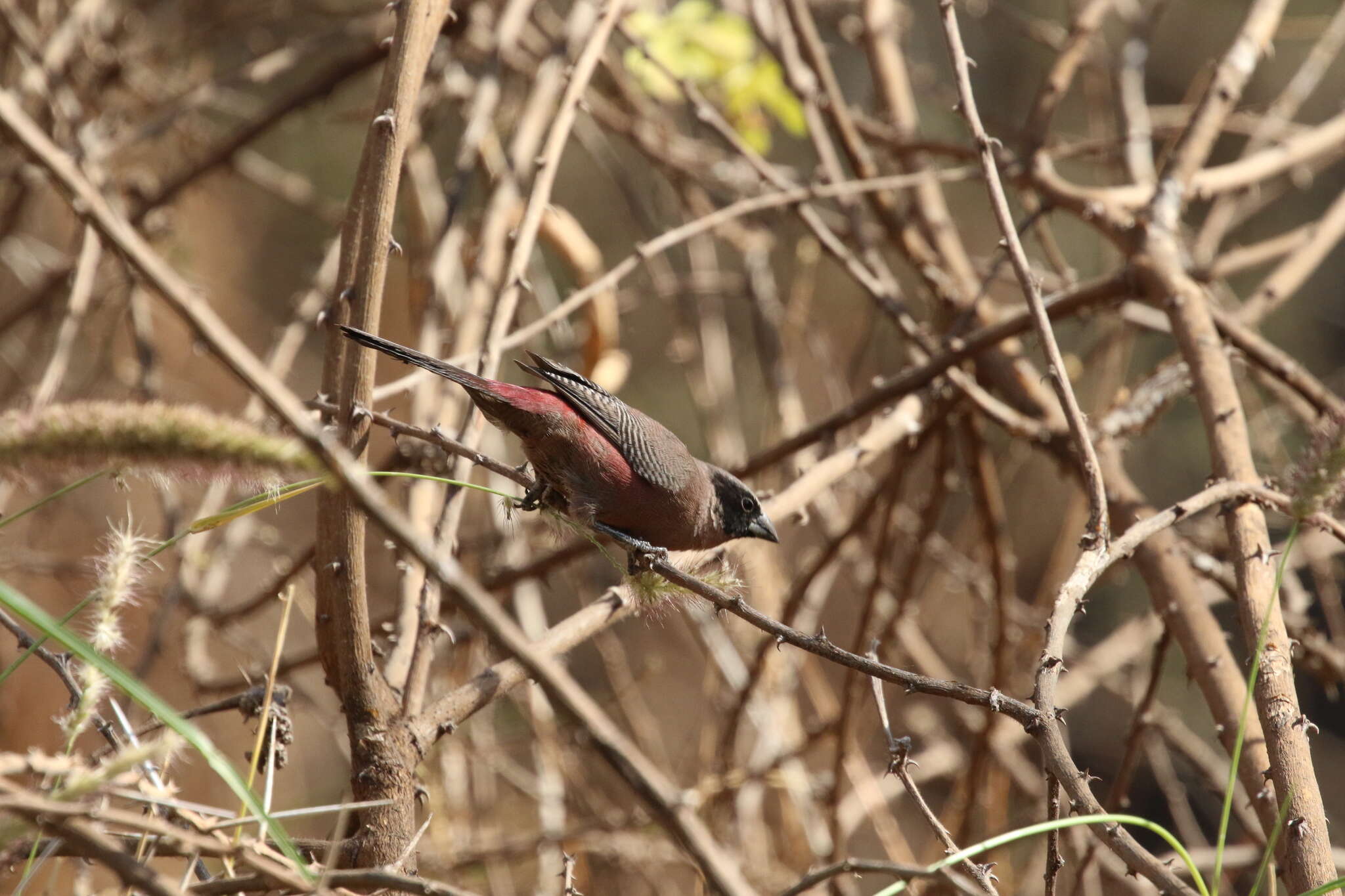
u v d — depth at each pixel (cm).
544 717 1081
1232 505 665
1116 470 852
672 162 1334
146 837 455
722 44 1188
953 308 1053
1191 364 775
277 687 588
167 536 1041
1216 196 1118
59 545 1480
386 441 1385
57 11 1309
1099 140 1223
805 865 1102
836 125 1120
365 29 1290
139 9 1473
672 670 1797
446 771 1088
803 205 1019
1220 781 1074
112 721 573
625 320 1872
